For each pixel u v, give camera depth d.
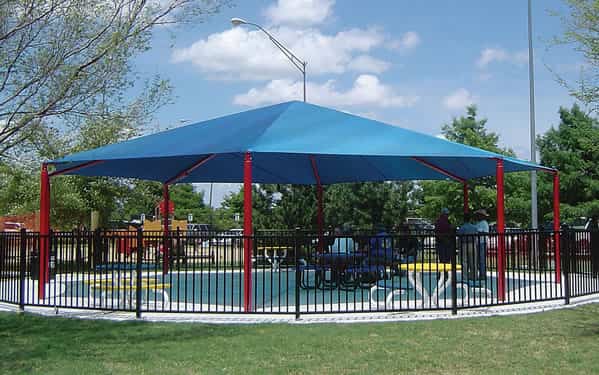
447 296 12.23
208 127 12.77
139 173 16.34
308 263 11.28
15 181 20.08
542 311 10.09
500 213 11.40
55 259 10.73
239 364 6.84
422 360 6.93
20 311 10.68
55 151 11.11
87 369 6.67
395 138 11.92
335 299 11.72
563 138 24.98
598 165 24.14
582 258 11.67
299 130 11.66
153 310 9.98
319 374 6.43
